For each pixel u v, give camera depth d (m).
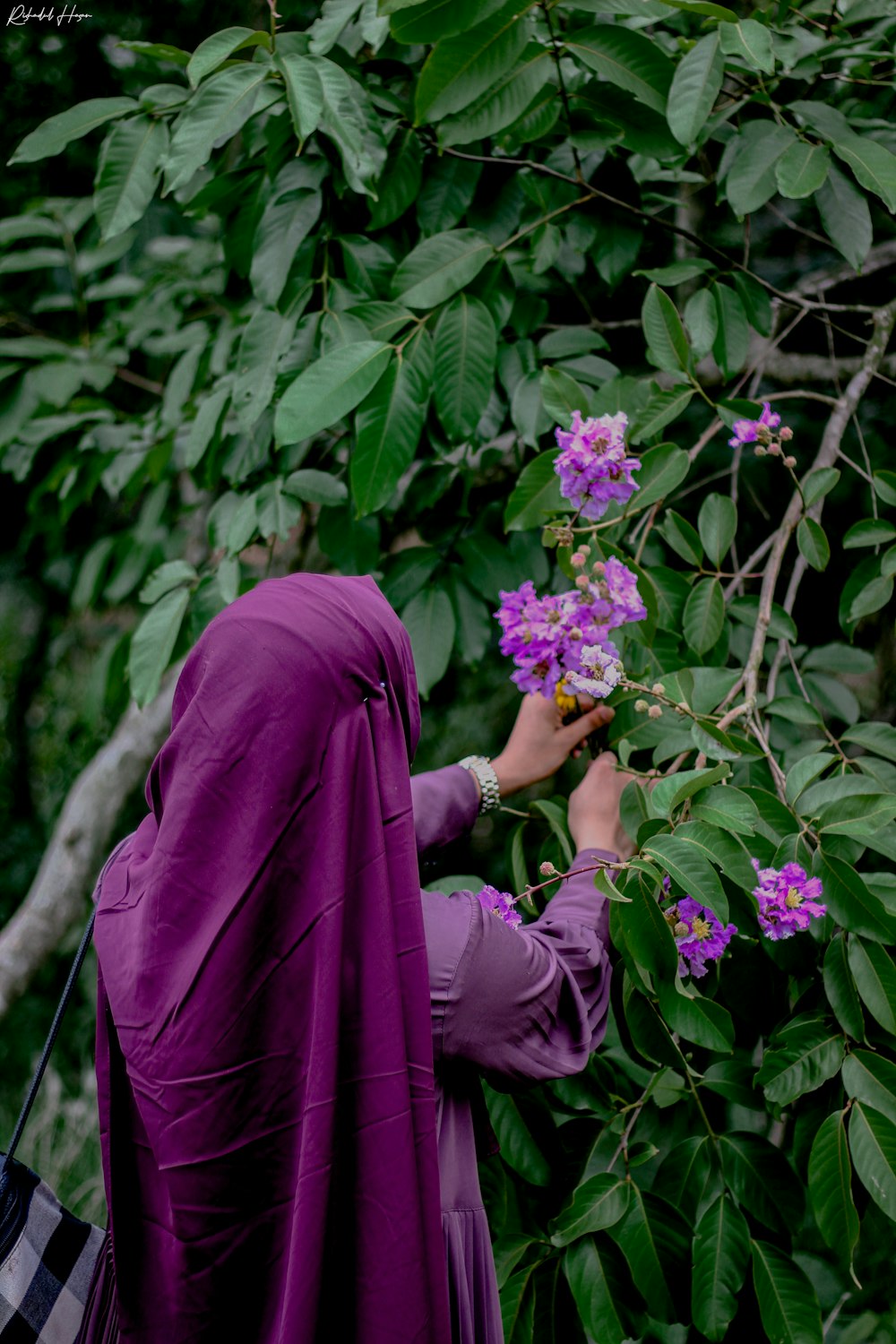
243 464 1.59
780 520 1.83
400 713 0.86
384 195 1.37
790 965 1.12
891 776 1.19
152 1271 0.86
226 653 0.82
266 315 1.40
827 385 1.83
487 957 0.85
